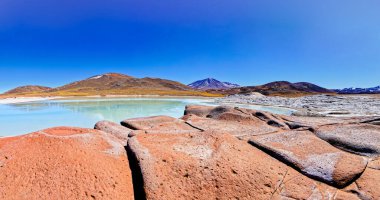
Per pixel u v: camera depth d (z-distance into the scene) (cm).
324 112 1445
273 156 398
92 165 298
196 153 346
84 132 378
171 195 275
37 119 1488
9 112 1828
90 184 273
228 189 292
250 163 341
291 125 645
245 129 596
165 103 2833
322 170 352
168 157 329
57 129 380
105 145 353
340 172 347
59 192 257
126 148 376
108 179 288
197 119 693
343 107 1930
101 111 1939
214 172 309
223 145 376
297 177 336
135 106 2408
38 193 253
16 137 354
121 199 271
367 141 472
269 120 692
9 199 244
